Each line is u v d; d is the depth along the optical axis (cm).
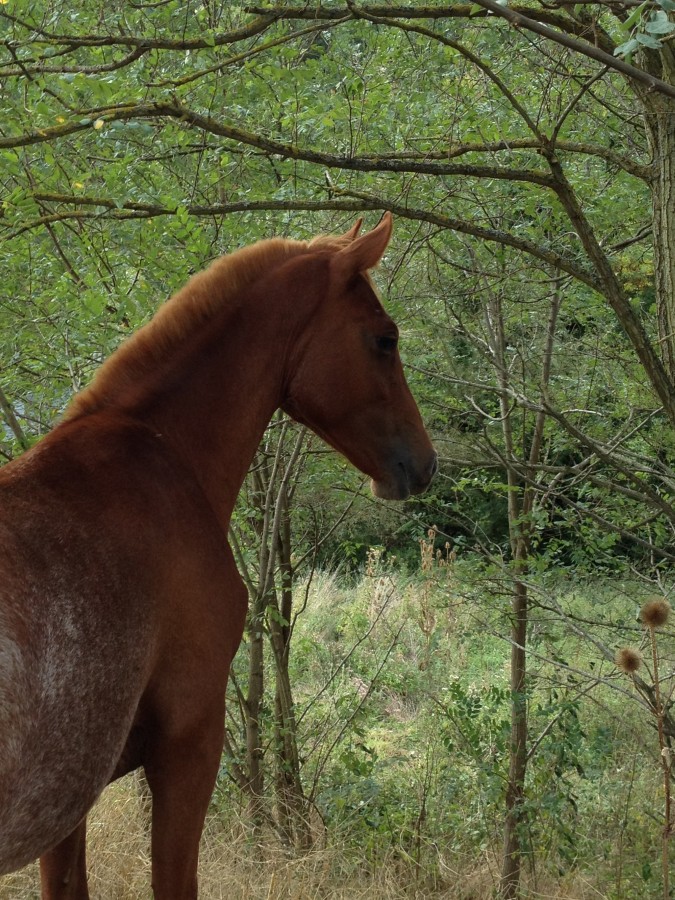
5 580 178
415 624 667
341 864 408
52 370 402
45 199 325
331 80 416
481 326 468
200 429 245
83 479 208
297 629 738
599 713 515
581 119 438
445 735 484
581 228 293
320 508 505
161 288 389
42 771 177
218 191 419
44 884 225
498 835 466
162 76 344
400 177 396
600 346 463
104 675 190
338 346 256
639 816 439
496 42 390
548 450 472
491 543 471
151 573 208
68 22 350
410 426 265
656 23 176
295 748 473
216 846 400
